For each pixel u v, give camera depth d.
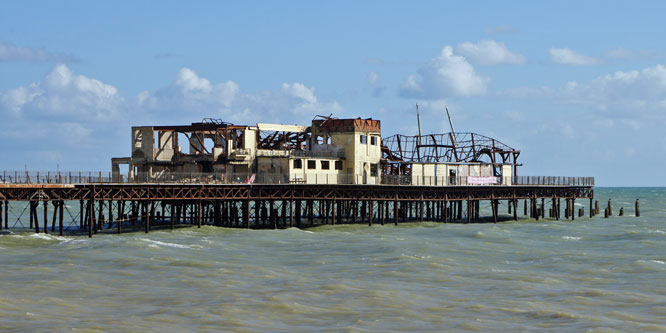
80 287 66.88
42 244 94.50
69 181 105.19
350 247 96.06
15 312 56.69
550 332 53.69
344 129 136.38
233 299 62.50
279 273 75.25
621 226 140.50
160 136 133.00
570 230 127.44
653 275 76.50
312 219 137.75
